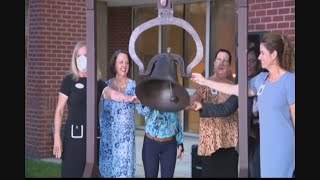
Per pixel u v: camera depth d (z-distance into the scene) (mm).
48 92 9664
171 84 5020
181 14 12312
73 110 5816
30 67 9797
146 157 5801
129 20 13289
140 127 13164
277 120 5129
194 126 12234
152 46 12891
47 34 9648
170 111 5152
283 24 6984
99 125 6297
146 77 5066
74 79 5820
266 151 5184
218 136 5781
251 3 7293
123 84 5914
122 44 13328
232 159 5879
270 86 5184
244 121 4938
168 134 5762
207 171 5906
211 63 11734
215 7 11648
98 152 6367
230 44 11391
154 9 12969
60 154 5840
